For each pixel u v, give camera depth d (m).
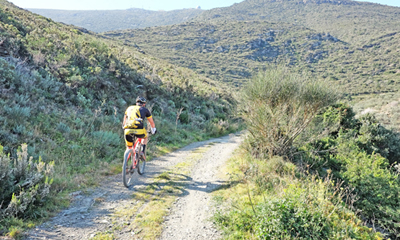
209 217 4.21
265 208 3.88
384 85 76.88
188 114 17.75
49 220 3.71
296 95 7.31
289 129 7.34
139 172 6.30
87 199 4.64
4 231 3.16
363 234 3.99
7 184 3.88
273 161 6.55
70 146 7.02
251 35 179.88
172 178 6.28
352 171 7.94
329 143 10.65
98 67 13.11
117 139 8.55
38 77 9.14
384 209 6.07
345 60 124.62
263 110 7.51
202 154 9.50
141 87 16.55
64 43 15.66
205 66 109.94
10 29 13.20
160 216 4.15
